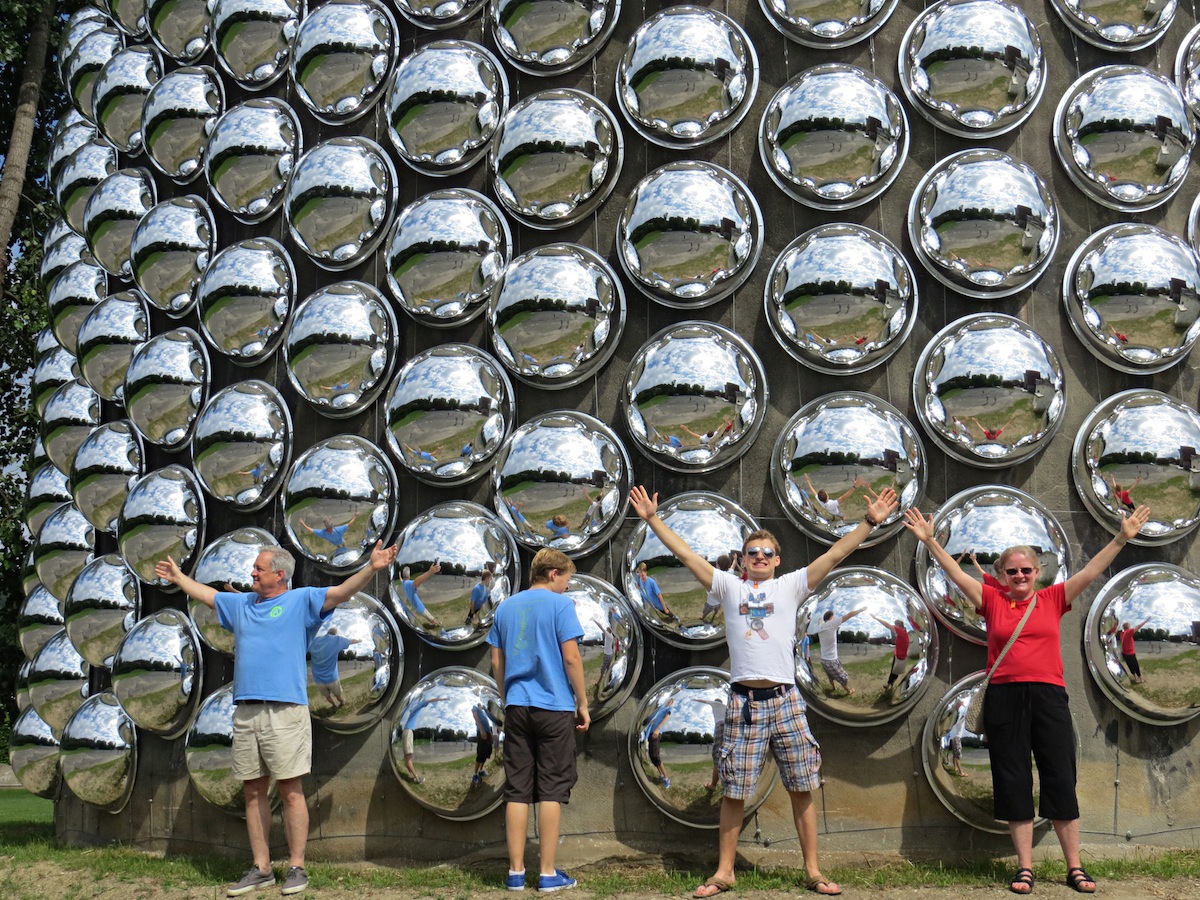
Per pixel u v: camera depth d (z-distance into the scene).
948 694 5.74
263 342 7.10
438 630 6.07
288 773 5.71
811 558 6.00
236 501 6.99
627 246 6.16
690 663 5.96
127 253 8.66
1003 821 5.37
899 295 5.91
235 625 5.91
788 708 5.20
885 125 6.03
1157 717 5.80
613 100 6.57
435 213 6.41
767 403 6.15
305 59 6.96
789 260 6.01
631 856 5.83
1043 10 6.51
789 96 6.16
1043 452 6.09
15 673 14.94
